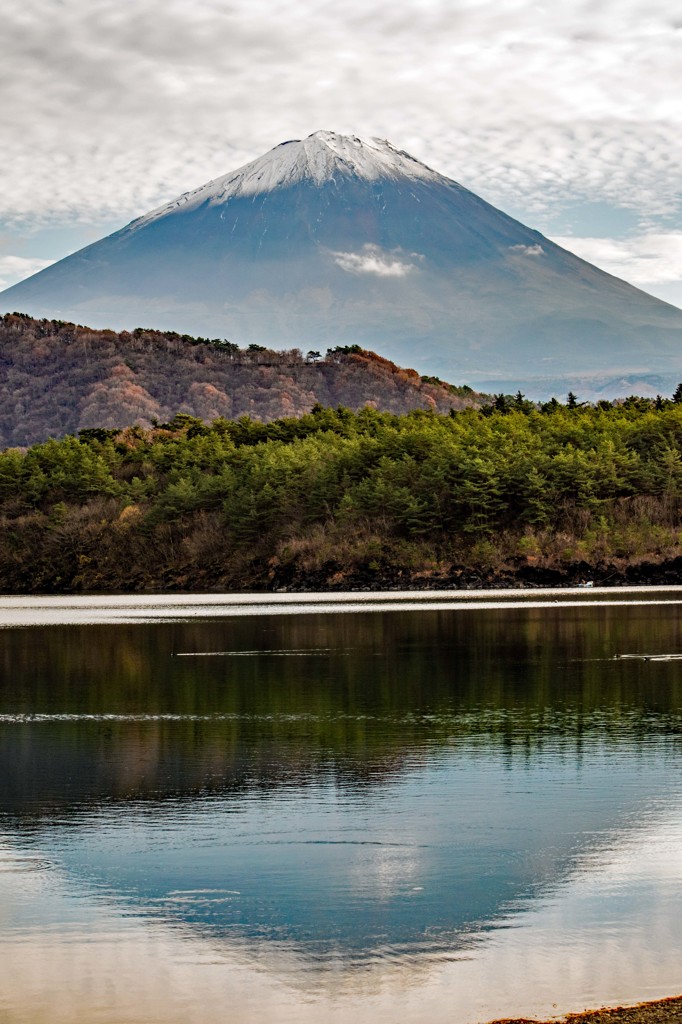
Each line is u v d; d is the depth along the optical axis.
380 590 187.75
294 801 39.75
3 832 36.06
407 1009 22.80
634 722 54.91
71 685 71.38
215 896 29.70
